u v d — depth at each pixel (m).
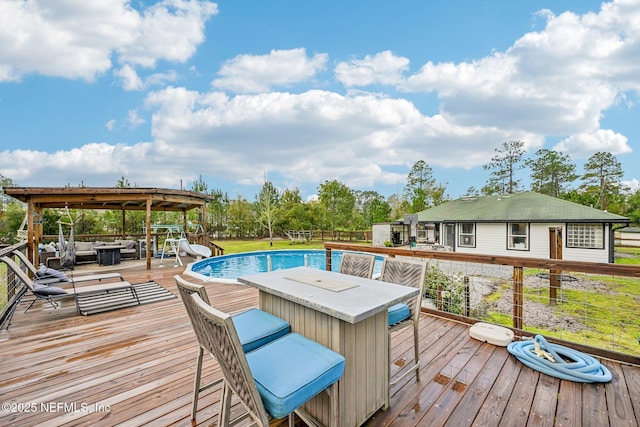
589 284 8.09
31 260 6.81
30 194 6.73
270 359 1.49
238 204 25.44
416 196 29.00
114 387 2.18
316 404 1.76
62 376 2.33
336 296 1.82
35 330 3.31
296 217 24.88
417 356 2.28
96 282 5.84
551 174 30.89
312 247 19.17
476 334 2.98
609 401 1.99
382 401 1.92
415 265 2.49
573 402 1.99
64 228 14.13
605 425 1.77
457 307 4.60
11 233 16.98
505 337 2.84
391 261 2.71
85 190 6.99
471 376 2.32
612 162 29.22
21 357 2.65
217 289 5.26
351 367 1.70
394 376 2.32
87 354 2.71
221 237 24.73
